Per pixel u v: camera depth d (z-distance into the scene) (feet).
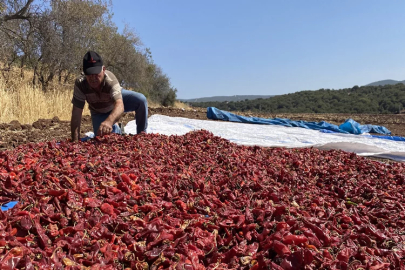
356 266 7.36
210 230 8.86
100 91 18.72
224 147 18.52
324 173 14.85
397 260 7.79
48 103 36.58
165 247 7.57
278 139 32.12
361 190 12.85
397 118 70.64
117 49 79.10
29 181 10.62
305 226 8.68
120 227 8.51
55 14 48.32
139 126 22.68
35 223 7.93
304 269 7.03
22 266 6.43
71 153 13.94
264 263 7.21
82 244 7.67
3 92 30.94
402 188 13.84
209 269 7.12
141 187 11.05
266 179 13.02
